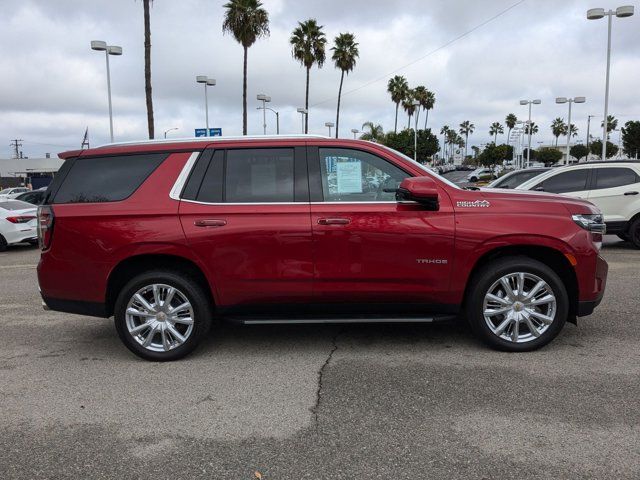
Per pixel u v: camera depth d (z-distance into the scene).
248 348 4.93
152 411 3.65
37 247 14.26
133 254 4.45
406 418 3.46
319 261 4.44
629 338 4.97
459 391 3.84
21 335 5.52
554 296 4.49
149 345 4.59
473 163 123.81
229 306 4.56
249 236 4.42
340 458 3.00
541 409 3.53
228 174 4.56
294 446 3.14
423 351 4.73
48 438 3.30
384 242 4.40
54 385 4.14
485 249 4.43
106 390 4.02
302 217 4.42
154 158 4.63
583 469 2.83
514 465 2.88
